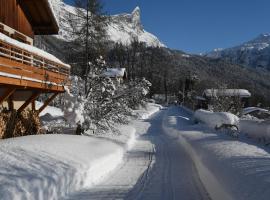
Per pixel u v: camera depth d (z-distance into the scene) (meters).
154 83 109.44
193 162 17.36
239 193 8.66
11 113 18.38
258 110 54.44
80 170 11.59
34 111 21.66
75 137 17.75
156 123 42.44
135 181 13.19
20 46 16.30
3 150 11.91
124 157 18.45
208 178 12.24
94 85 24.30
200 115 35.56
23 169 9.95
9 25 20.58
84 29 27.95
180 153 20.55
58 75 21.00
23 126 19.59
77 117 20.75
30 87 16.98
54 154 12.55
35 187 8.76
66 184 10.49
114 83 25.38
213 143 17.50
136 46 101.25
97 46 28.42
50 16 23.44
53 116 28.59
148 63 104.50
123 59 95.25
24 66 16.31
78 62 28.81
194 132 25.23
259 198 7.79
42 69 18.55
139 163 16.97
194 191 11.98
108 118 24.61
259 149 14.96
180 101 104.81
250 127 21.27
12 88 15.83
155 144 24.66
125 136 24.30
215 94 51.19
